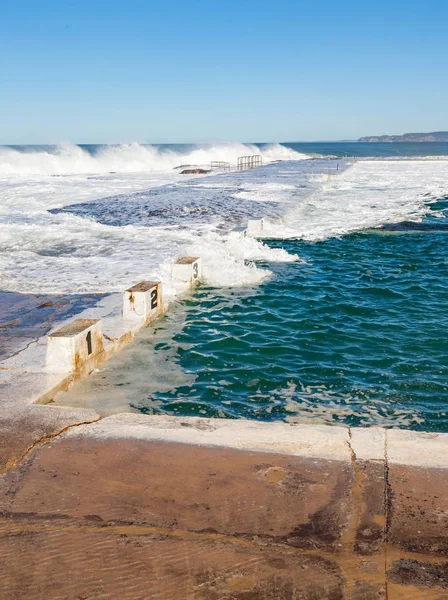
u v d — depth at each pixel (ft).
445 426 17.93
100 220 64.44
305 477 12.56
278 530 10.72
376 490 11.98
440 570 9.59
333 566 9.72
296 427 15.26
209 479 12.57
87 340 21.20
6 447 14.24
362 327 27.99
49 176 154.71
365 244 51.49
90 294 33.04
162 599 9.05
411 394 20.35
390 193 98.12
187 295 33.37
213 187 104.58
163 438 14.65
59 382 19.15
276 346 25.20
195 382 21.18
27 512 11.47
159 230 56.44
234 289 34.86
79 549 10.30
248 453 13.76
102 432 15.07
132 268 40.04
